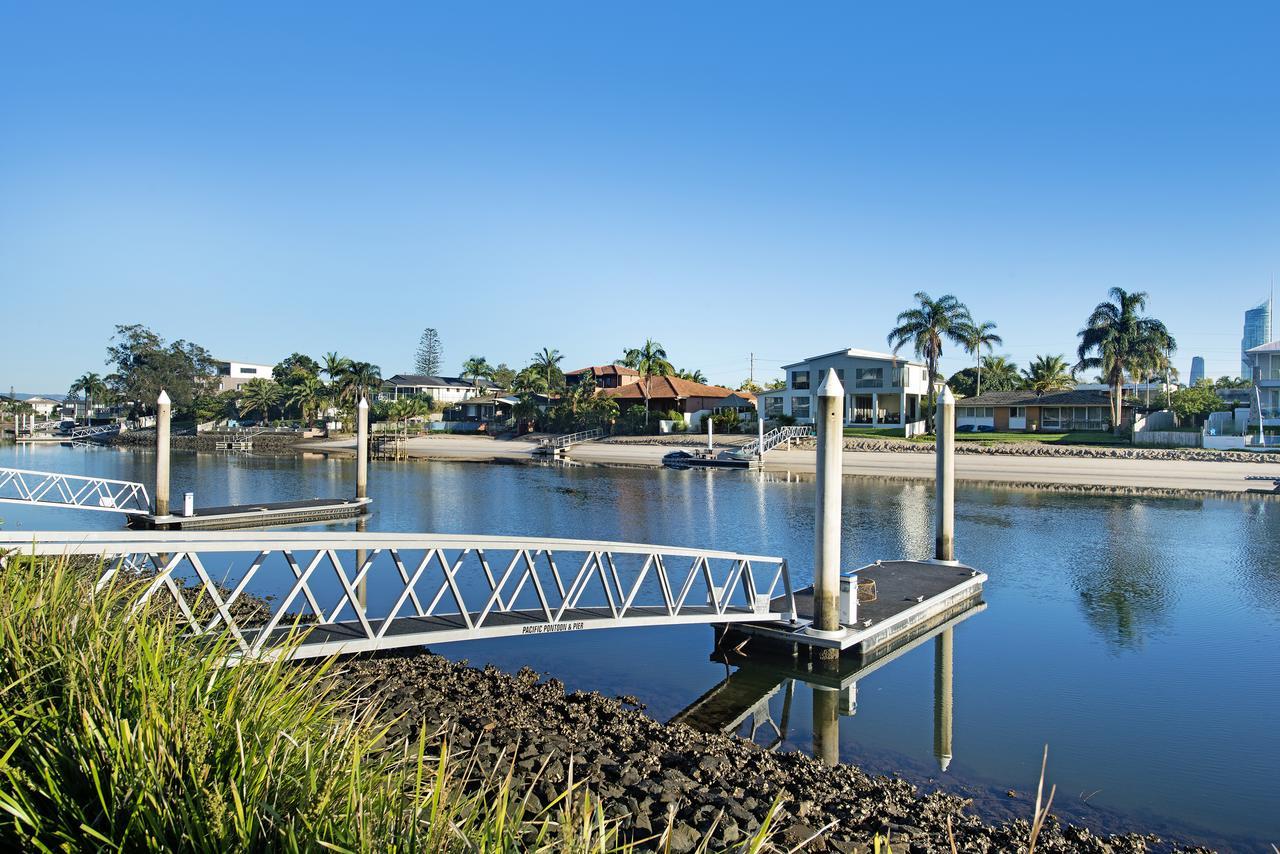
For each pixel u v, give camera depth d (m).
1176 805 9.00
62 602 4.95
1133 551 25.19
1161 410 65.00
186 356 109.19
